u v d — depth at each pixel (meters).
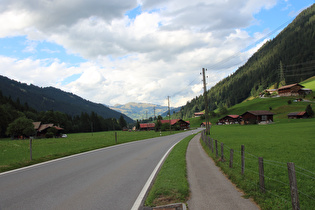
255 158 13.66
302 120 81.31
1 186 7.91
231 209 5.32
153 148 22.06
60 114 141.12
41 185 7.92
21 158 15.96
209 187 7.36
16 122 79.12
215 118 164.62
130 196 6.52
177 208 5.50
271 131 44.88
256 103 159.50
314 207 5.45
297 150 16.83
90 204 5.85
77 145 28.38
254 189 6.82
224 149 18.70
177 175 8.85
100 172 10.16
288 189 7.04
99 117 181.62
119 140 36.53
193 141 31.02
